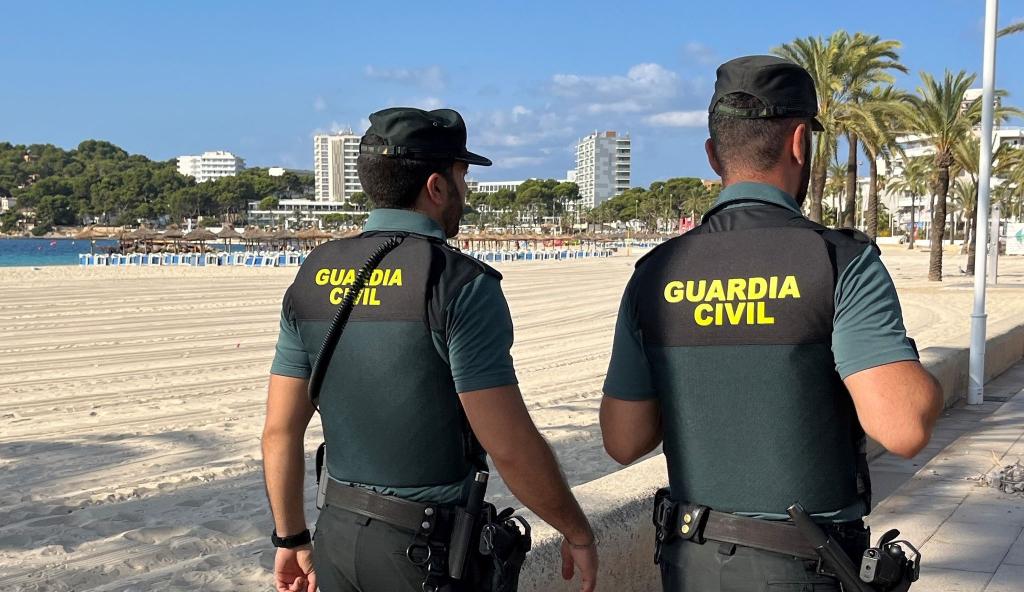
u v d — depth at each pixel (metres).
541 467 1.74
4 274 33.72
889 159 39.12
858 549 1.63
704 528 1.67
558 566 2.87
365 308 1.77
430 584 1.74
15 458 7.00
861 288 1.56
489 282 1.76
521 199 182.50
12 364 12.45
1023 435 6.80
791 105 1.75
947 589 3.72
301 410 2.00
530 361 12.98
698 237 1.77
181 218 193.62
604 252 74.75
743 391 1.62
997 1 8.11
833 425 1.61
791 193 1.82
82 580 4.25
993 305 22.28
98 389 10.48
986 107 8.09
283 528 2.05
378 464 1.78
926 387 1.50
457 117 1.96
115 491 5.95
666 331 1.71
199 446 7.44
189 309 20.84
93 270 38.34
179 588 4.06
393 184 1.88
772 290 1.60
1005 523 4.59
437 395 1.75
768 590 1.60
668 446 1.76
